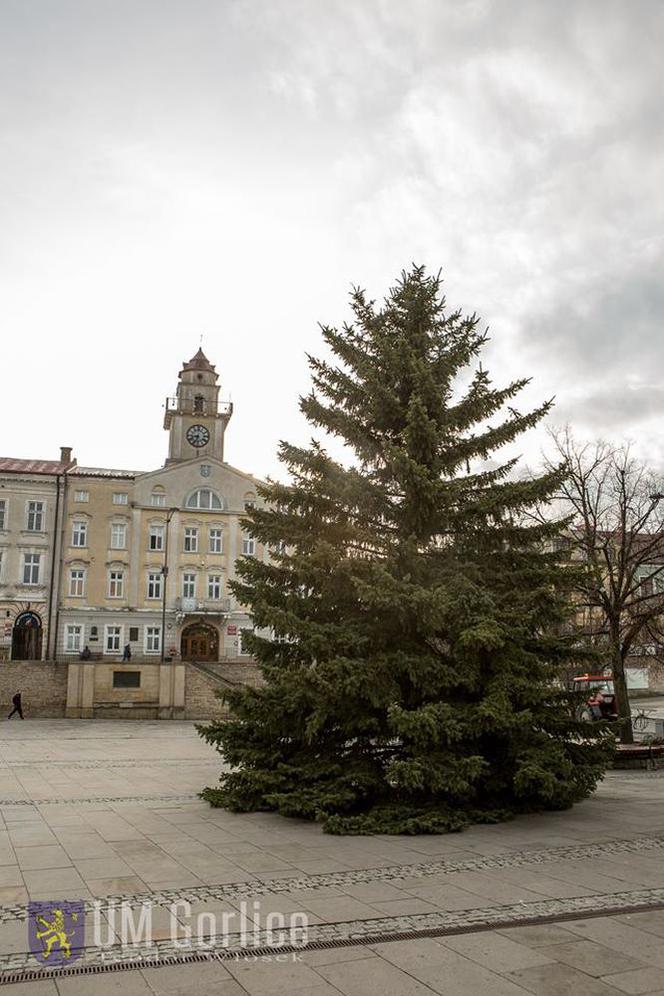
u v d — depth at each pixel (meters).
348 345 16.25
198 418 66.38
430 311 16.38
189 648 60.31
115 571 59.47
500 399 15.66
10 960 6.64
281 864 10.25
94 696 44.78
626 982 6.25
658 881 9.41
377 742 14.15
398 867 10.12
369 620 14.39
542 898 8.65
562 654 14.25
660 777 21.14
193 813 14.45
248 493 63.06
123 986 6.11
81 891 8.82
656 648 31.73
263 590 14.79
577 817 14.08
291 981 6.24
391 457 14.75
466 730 12.89
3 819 13.75
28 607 57.28
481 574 14.58
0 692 44.12
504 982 6.24
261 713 14.10
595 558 24.53
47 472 59.44
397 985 6.18
